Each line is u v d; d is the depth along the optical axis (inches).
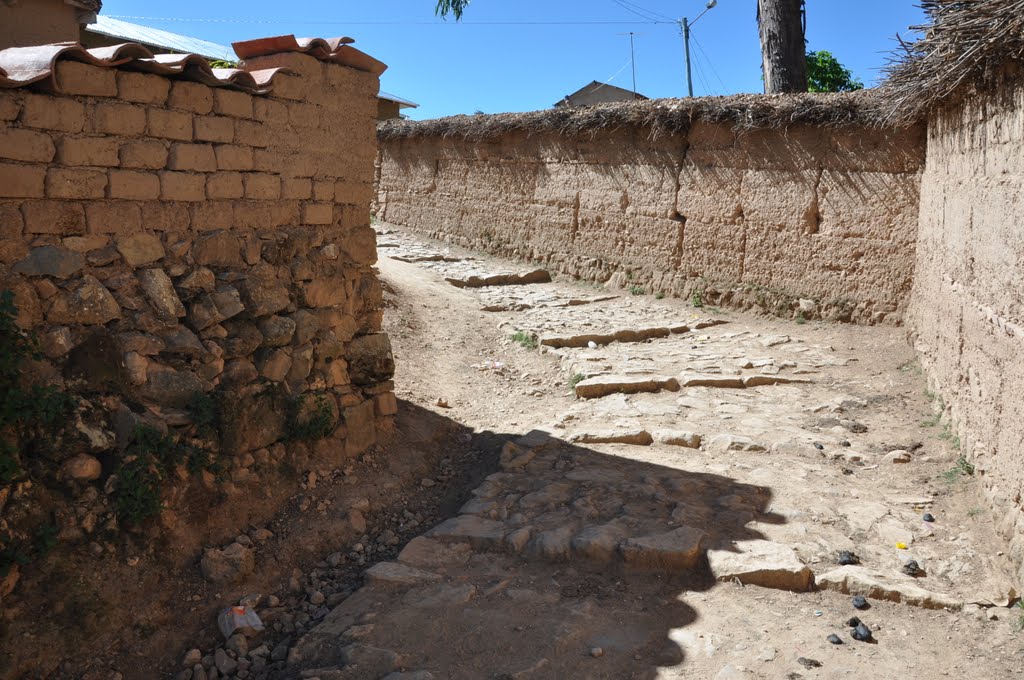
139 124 180.4
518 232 569.3
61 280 168.2
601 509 210.8
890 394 294.4
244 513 197.3
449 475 245.4
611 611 168.2
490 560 190.9
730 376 316.8
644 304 464.8
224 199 201.3
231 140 201.2
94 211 174.2
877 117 363.6
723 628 160.7
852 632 158.1
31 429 159.6
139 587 167.3
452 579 181.9
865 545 189.3
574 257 529.0
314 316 226.5
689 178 460.8
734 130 431.5
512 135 566.6
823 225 402.9
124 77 176.4
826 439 256.2
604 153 507.8
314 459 224.5
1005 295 192.7
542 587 177.8
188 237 193.8
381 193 687.7
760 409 287.3
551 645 155.4
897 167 371.9
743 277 439.2
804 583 173.6
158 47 620.1
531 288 508.1
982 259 218.2
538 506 213.0
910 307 366.3
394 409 256.4
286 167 217.5
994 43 188.5
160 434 179.5
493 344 381.1
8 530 150.4
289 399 216.2
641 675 146.9
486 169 590.2
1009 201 192.1
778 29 519.5
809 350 358.6
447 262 557.6
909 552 185.3
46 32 307.0
